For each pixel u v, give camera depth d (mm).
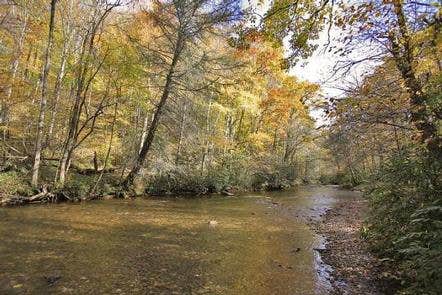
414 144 7121
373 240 9336
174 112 20516
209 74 21406
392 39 6414
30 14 20094
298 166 41906
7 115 19781
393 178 7664
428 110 6359
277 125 33250
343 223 14195
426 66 6113
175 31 19047
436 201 5824
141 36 19375
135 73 16391
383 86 6980
